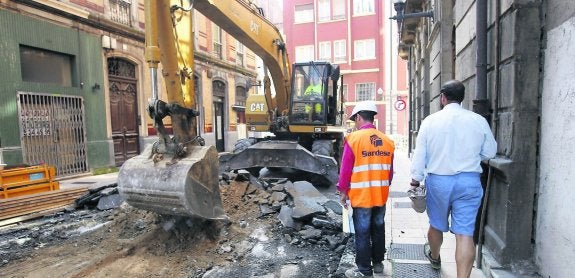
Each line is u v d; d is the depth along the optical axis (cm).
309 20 3269
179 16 497
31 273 419
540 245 325
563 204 288
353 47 3156
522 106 332
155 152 464
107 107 1202
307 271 425
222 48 1942
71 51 1077
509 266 343
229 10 624
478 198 321
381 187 374
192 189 434
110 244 501
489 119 418
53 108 1021
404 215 595
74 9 1062
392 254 430
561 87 293
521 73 331
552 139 306
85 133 1116
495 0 390
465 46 520
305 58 3291
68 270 425
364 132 377
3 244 513
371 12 3098
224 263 443
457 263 323
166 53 470
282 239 518
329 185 914
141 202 450
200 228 495
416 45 1469
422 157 340
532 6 327
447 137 325
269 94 948
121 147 1288
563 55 290
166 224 497
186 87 507
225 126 2002
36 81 998
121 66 1293
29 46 966
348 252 462
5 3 898
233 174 683
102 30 1182
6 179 664
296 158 860
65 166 1053
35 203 668
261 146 902
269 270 429
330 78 997
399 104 1811
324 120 957
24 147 939
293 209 564
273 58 842
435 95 902
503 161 347
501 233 362
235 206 598
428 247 419
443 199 328
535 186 335
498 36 385
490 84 420
